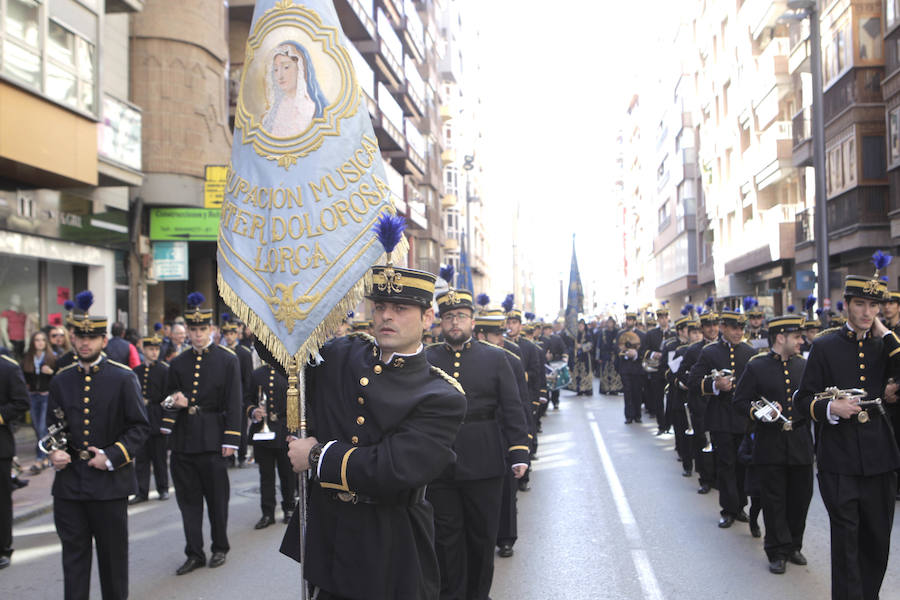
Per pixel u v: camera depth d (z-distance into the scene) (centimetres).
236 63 2623
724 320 887
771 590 625
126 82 1992
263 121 373
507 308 964
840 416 540
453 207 6075
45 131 1430
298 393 349
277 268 358
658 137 6034
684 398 1170
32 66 1394
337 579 326
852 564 539
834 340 575
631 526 832
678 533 804
